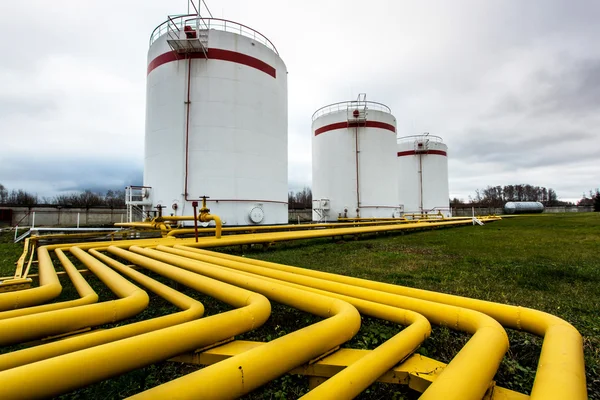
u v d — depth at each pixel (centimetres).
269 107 1487
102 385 226
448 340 265
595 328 287
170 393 117
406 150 3484
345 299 248
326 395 131
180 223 1250
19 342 183
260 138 1436
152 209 1360
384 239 1213
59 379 124
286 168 1616
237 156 1361
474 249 864
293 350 158
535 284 448
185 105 1331
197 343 176
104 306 219
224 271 331
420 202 3381
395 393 203
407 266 604
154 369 243
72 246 636
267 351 149
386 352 167
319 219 2405
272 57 1522
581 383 119
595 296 392
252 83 1422
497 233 1421
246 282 291
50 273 346
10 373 117
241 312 204
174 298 267
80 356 133
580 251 802
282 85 1608
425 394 121
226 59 1365
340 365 178
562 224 2005
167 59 1372
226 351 187
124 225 1300
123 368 143
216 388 125
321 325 182
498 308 224
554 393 113
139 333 188
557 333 170
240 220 1349
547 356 145
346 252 821
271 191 1474
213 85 1343
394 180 2453
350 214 2312
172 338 164
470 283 460
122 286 281
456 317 211
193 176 1307
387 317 227
